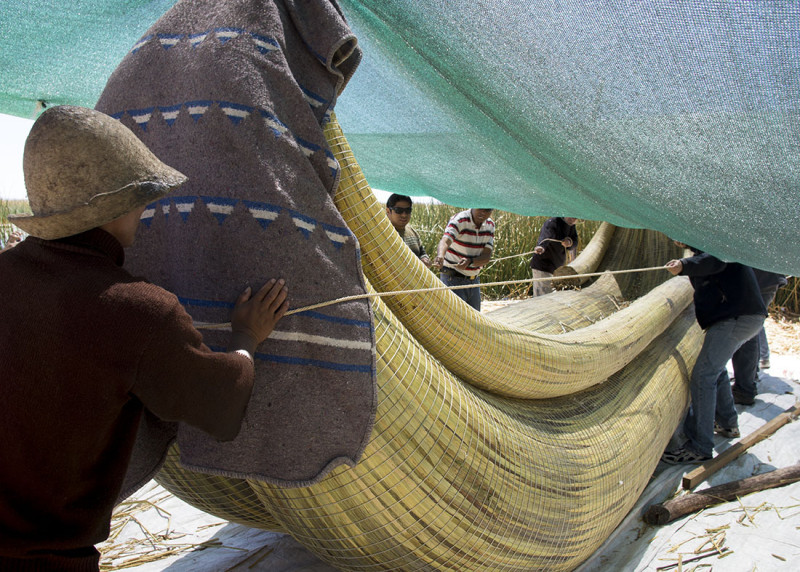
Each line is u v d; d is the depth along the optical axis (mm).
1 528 1474
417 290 2264
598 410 3777
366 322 2020
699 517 3947
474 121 3076
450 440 2410
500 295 10914
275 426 1905
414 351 2467
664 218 2959
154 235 2014
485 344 2832
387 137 3771
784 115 2135
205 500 2854
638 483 3738
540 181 3367
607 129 2465
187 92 1950
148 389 1465
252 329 1788
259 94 1890
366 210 2359
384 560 2461
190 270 1922
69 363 1400
